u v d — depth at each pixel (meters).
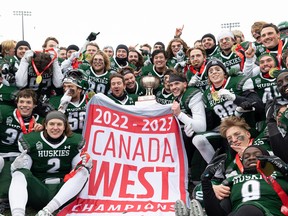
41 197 5.07
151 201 5.28
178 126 5.82
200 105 6.15
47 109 6.19
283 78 5.07
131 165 5.62
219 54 7.56
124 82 6.63
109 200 5.30
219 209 4.43
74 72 6.39
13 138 5.75
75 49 9.70
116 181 5.49
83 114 6.32
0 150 5.82
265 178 4.29
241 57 7.33
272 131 4.80
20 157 4.98
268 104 5.43
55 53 6.55
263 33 6.69
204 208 4.87
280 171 4.20
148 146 5.74
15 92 6.26
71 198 5.10
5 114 5.71
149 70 7.90
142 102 6.06
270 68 5.93
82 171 5.06
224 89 5.85
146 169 5.60
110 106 5.89
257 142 5.39
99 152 5.65
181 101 6.26
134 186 5.47
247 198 4.34
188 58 7.88
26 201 4.80
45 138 5.21
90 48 9.10
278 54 6.50
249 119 5.88
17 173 4.98
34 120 5.80
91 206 5.20
